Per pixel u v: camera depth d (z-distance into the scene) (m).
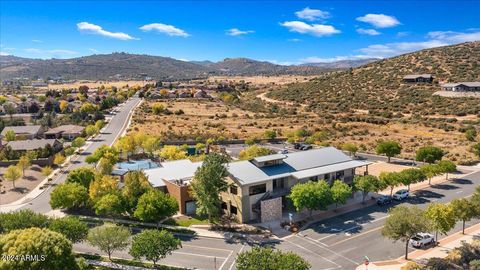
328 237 58.28
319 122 159.75
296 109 194.00
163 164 83.12
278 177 66.56
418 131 137.50
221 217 66.56
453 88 181.50
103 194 67.50
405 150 114.75
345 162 77.00
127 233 50.44
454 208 54.38
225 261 51.28
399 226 48.12
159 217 60.66
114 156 98.00
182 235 60.12
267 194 65.94
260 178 65.25
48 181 91.12
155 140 112.50
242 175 65.44
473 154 106.44
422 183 84.62
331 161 76.00
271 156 71.44
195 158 94.19
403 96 187.25
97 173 76.38
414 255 51.62
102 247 49.28
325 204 62.91
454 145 117.00
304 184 64.06
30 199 79.44
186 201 69.12
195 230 61.62
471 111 154.12
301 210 67.38
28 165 94.12
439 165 83.62
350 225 62.66
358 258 51.31
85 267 45.72
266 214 64.19
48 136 141.88
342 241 56.78
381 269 47.88
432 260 47.06
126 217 67.12
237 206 64.75
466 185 82.69
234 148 125.75
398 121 152.25
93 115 182.50
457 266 46.06
